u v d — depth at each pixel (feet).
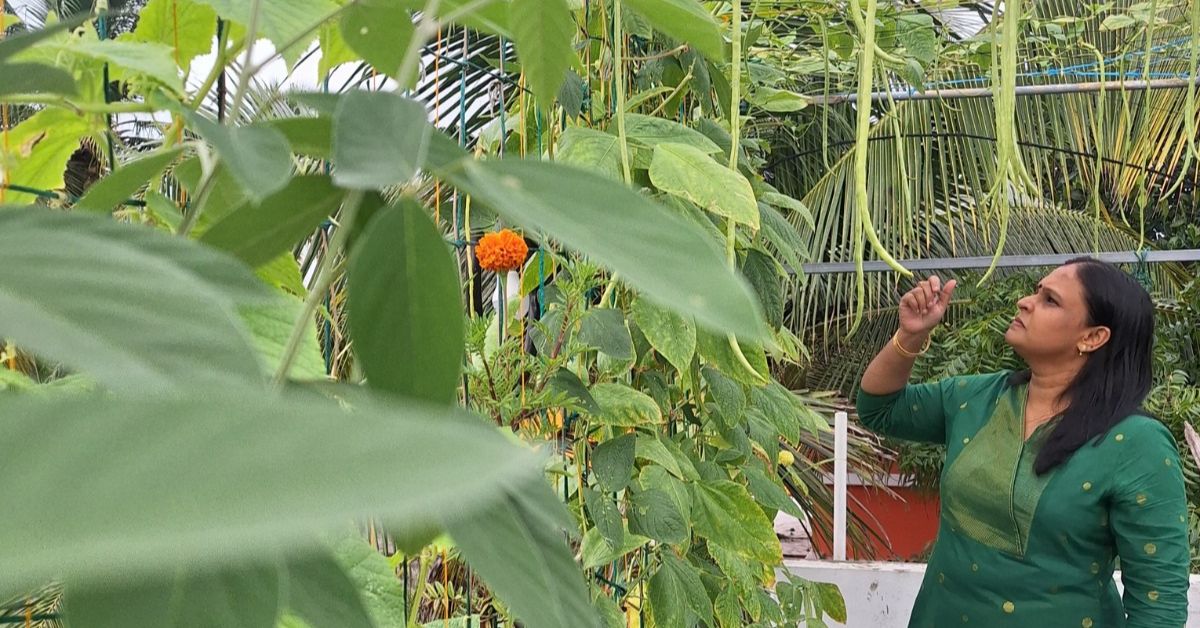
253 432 0.25
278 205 0.94
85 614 0.52
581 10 3.33
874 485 12.24
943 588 5.40
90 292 0.37
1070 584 4.85
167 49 0.98
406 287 0.91
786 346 4.30
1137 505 4.62
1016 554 4.98
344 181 0.63
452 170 0.65
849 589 7.54
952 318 12.01
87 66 1.16
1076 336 4.90
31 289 0.36
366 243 0.87
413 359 0.94
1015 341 5.16
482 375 2.87
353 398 0.80
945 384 6.00
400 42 1.23
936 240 11.59
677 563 3.58
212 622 0.55
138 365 0.34
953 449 5.51
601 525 2.95
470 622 2.60
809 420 5.09
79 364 0.33
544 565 0.81
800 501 10.55
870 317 11.82
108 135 1.20
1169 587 4.57
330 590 0.72
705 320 0.50
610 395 3.13
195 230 1.22
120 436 0.25
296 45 1.18
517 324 3.29
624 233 0.58
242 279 0.48
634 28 3.62
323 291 0.85
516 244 2.83
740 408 3.93
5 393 0.27
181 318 0.38
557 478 3.20
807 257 4.07
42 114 1.16
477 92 3.95
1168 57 7.00
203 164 1.01
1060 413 4.99
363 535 1.41
